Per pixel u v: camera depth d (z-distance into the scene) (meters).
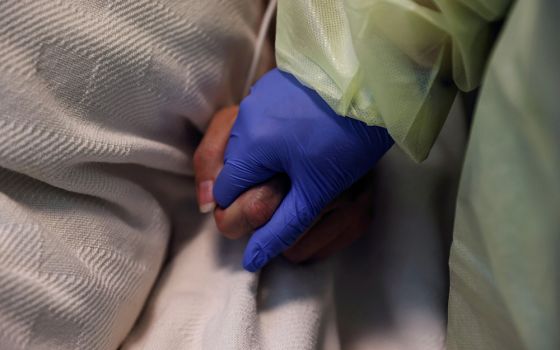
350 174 0.53
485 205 0.43
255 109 0.54
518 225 0.42
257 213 0.54
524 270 0.42
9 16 0.46
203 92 0.56
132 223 0.54
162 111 0.54
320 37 0.51
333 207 0.56
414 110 0.49
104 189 0.52
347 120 0.52
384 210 0.60
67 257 0.49
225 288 0.56
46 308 0.48
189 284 0.58
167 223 0.58
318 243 0.56
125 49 0.50
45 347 0.49
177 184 0.59
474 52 0.48
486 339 0.48
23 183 0.49
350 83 0.50
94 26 0.49
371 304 0.59
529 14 0.39
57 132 0.48
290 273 0.57
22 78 0.47
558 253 0.41
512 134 0.41
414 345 0.57
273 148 0.53
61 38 0.47
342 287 0.60
